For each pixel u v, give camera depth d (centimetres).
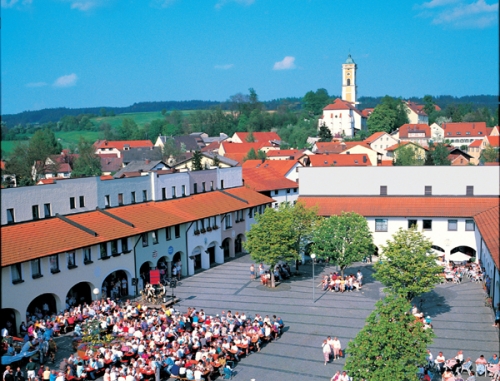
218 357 3550
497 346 3866
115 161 16050
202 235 6247
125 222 5166
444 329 4234
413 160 13662
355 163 13538
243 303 4962
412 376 2575
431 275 4366
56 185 4822
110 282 5100
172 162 16000
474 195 6469
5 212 4350
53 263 4353
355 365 2702
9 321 4072
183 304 4928
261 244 5353
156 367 3300
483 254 5438
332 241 5303
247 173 8812
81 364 3334
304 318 4550
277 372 3522
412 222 6431
